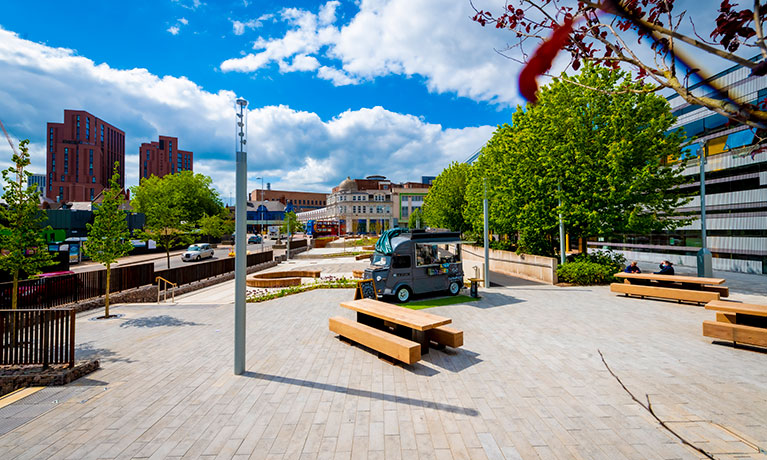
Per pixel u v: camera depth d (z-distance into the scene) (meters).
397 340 6.53
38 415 4.96
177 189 58.75
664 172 16.11
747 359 6.66
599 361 6.67
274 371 6.44
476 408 5.01
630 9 1.64
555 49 0.90
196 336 8.88
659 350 7.21
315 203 149.00
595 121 16.75
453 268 13.27
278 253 40.12
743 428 4.38
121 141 181.25
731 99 1.69
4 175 8.76
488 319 9.88
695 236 23.56
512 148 19.48
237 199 6.43
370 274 11.70
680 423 4.53
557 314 10.37
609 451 3.99
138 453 4.07
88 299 12.83
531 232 20.58
